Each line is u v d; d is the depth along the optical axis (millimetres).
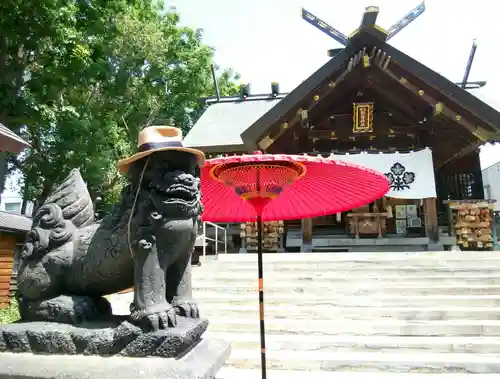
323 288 6863
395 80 11406
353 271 7703
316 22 10812
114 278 2693
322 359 4844
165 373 2055
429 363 4715
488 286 6730
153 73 21016
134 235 2469
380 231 12711
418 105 12164
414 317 5945
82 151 14039
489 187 26781
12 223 11789
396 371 4719
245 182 3340
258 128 10664
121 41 18438
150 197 2469
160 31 21297
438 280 7156
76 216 2926
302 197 3775
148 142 2543
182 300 2740
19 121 11086
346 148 13055
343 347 5223
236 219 4098
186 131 28219
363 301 6406
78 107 15523
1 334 2473
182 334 2297
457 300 6293
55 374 2102
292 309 6219
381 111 12922
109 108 17594
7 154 14102
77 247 2781
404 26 10836
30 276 2705
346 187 3529
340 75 10945
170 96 25375
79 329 2449
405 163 12039
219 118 18016
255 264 8258
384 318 6004
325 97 11844
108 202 18578
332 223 14391
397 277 7258
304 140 12922
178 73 24609
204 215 3992
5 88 10352
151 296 2410
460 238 12141
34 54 11875
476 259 7930
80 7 12094
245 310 6258
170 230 2455
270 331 5785
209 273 7984
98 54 13164
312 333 5719
